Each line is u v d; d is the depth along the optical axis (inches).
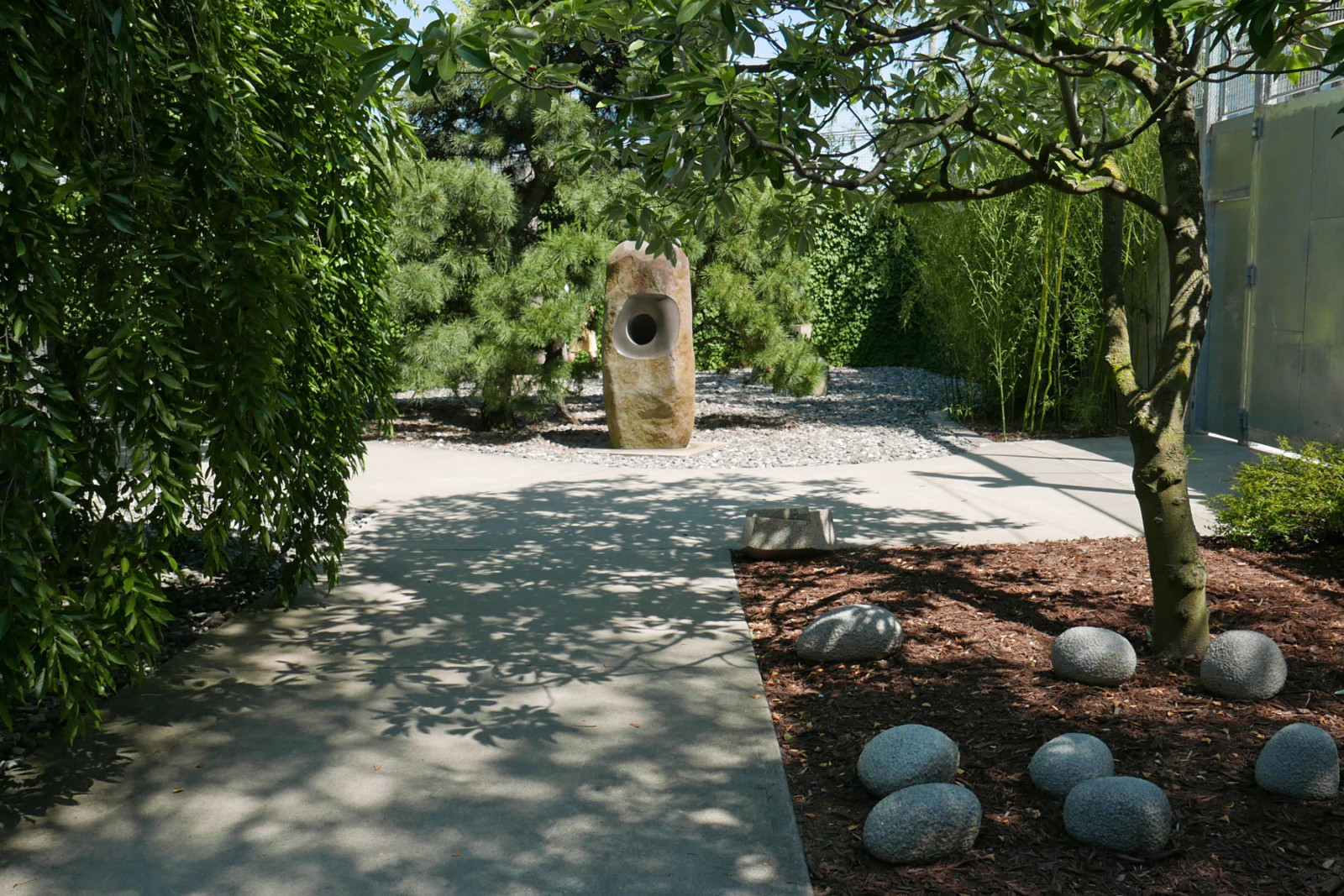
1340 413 318.7
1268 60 147.7
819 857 105.0
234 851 107.3
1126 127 207.0
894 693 145.9
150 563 122.9
